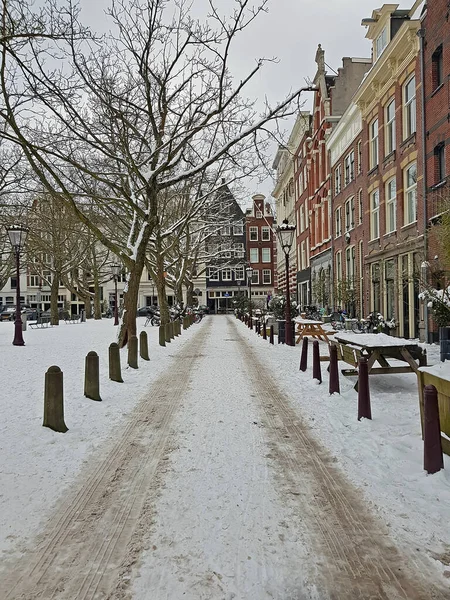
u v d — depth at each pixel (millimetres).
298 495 4336
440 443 4781
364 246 24844
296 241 48062
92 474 4906
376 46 22969
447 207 11422
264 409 7578
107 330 27766
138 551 3439
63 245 32781
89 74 13727
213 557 3342
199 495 4355
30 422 6809
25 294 74250
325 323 27891
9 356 14523
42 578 3141
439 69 16656
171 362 13430
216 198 26281
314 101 37188
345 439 5941
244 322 38188
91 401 8133
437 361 11688
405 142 18969
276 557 3336
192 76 15953
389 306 21438
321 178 35250
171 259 35281
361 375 6887
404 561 3285
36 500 4297
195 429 6473
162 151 17141
